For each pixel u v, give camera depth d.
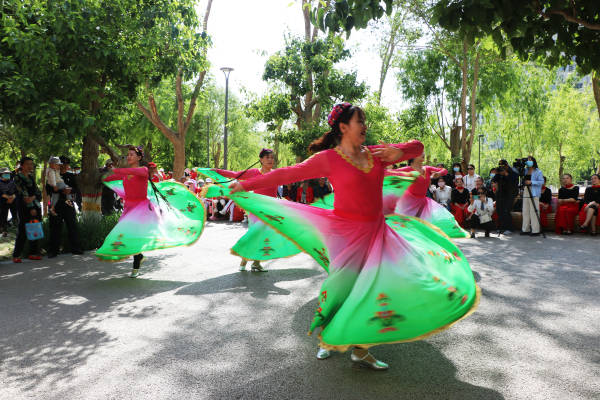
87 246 8.77
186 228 6.52
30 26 7.11
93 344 3.72
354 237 3.06
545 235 10.68
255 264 6.58
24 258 7.86
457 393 2.76
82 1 7.77
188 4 10.84
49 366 3.29
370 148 3.13
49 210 7.98
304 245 3.42
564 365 3.15
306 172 3.06
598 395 2.71
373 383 2.92
